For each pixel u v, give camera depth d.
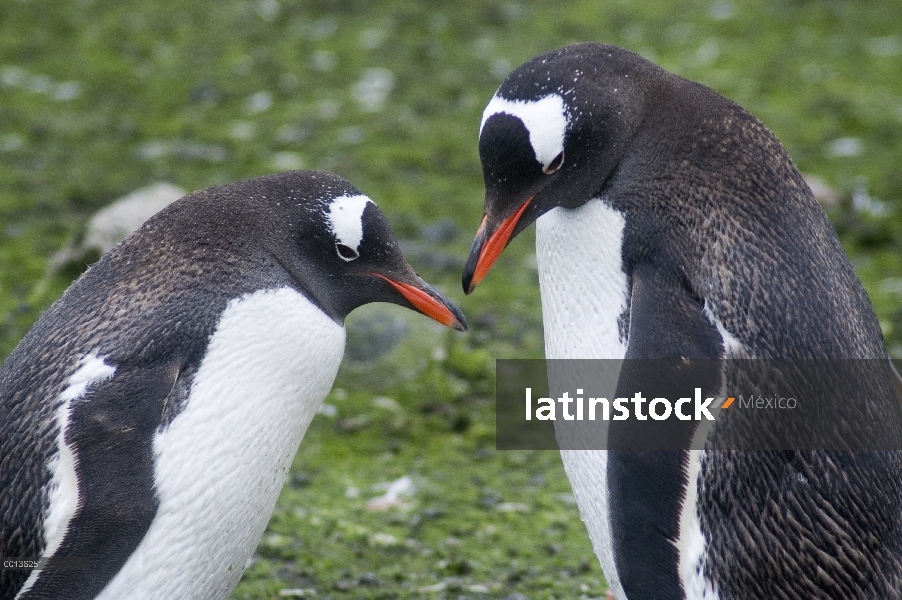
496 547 9.20
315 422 11.02
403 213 15.48
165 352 6.39
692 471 6.20
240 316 6.55
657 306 6.34
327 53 21.28
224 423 6.50
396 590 8.54
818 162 17.00
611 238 6.62
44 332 6.59
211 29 22.23
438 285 13.57
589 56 6.69
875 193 15.98
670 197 6.50
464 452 10.71
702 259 6.36
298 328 6.73
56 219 15.09
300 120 18.55
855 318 6.47
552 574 8.84
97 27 21.95
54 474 6.22
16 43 20.92
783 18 22.86
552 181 6.66
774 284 6.30
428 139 18.06
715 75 20.09
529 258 14.78
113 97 19.22
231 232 6.71
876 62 20.75
